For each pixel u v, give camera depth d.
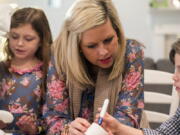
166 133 1.11
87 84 1.17
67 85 1.18
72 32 1.05
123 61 1.15
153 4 3.41
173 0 3.40
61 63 1.16
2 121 1.18
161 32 3.45
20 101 1.32
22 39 1.32
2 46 1.35
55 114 1.18
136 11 3.45
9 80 1.34
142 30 3.47
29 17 1.32
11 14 1.33
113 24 1.07
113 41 1.05
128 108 1.13
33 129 1.31
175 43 0.99
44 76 1.35
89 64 1.17
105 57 1.05
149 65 2.06
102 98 1.18
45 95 1.30
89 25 1.00
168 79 1.60
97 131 0.89
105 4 1.04
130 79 1.16
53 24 3.48
